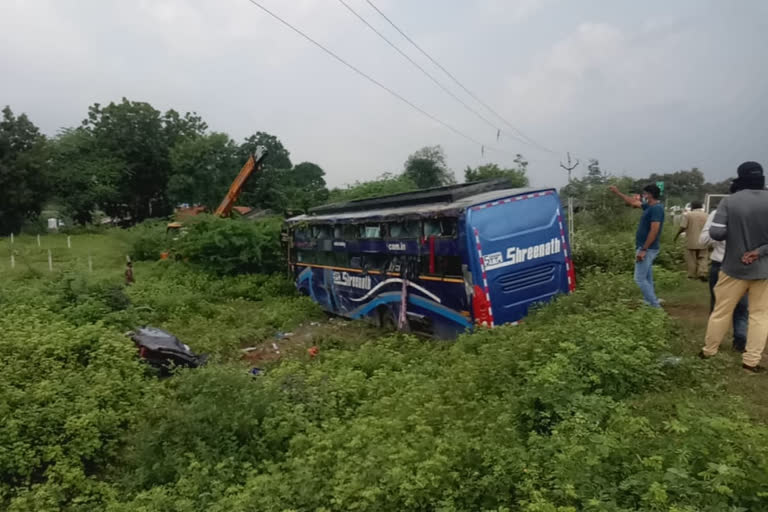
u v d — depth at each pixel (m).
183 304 17.42
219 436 7.26
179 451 7.11
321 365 10.12
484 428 6.06
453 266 11.11
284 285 20.94
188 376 9.17
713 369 6.86
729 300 6.89
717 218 6.79
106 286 15.60
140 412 8.66
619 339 7.32
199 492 6.26
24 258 26.91
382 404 7.64
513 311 10.86
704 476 4.15
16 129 51.81
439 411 6.83
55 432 7.89
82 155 61.88
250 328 15.11
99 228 57.03
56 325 11.82
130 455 7.53
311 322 16.81
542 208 11.20
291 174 62.00
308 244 18.80
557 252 11.30
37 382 9.22
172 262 24.94
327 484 5.65
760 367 6.77
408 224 12.52
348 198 28.95
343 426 7.12
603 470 4.57
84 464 7.67
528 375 7.05
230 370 9.02
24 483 7.15
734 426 4.68
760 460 4.27
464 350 9.58
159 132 66.00
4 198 49.81
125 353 10.53
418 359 9.97
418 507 5.00
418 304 12.42
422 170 46.25
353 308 15.62
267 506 5.41
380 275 13.90
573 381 6.46
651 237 9.01
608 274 12.77
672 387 6.63
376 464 5.61
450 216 10.98
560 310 10.30
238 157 61.62
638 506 4.17
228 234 22.94
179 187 57.91
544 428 5.98
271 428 7.42
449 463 5.26
